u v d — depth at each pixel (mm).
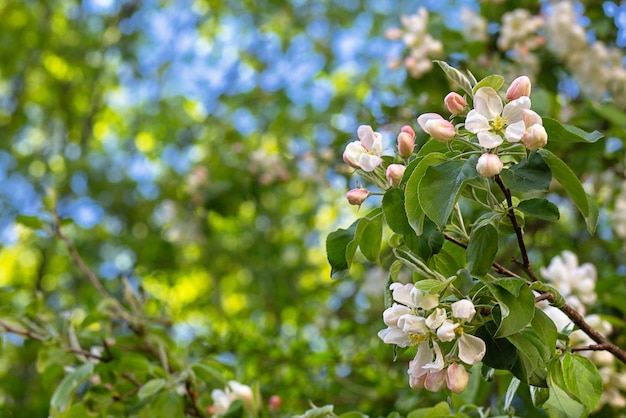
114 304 3795
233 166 6152
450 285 1879
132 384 3393
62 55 10047
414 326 1838
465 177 1827
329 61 8695
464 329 1864
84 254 8352
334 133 5855
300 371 4637
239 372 4375
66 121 10320
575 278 3199
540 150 1890
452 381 1848
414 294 1827
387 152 2297
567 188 1940
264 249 7461
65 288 8367
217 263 7801
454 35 4777
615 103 4707
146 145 9945
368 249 2178
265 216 7355
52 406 3041
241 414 3088
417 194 1865
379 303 5266
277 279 7375
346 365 4684
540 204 1929
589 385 2072
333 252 2162
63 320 3643
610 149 4523
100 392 3301
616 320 3227
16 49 10094
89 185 8852
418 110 4637
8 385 6680
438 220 1807
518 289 1810
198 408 3207
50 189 4031
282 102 7836
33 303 3662
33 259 9906
